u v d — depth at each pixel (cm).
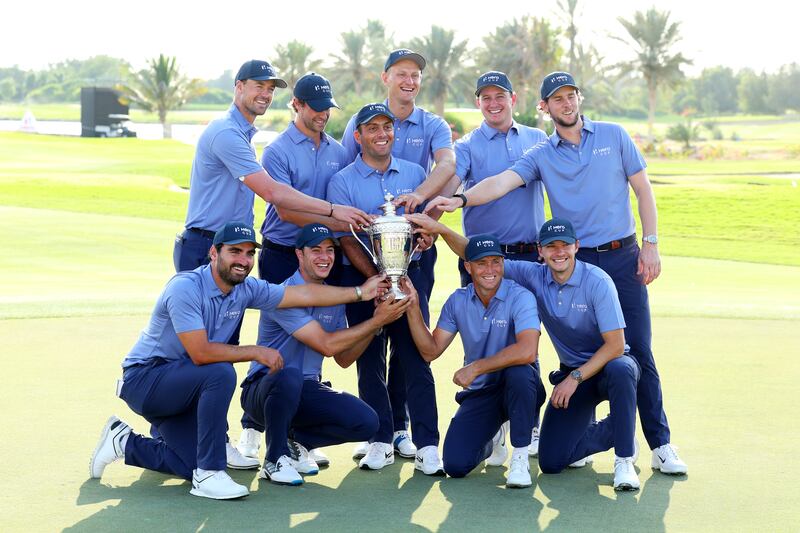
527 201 581
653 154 5800
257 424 502
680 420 542
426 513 407
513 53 6044
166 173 3772
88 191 2642
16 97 16688
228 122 515
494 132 595
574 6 6134
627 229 527
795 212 2525
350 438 481
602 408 598
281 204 504
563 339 498
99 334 771
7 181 2781
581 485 455
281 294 474
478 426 478
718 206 2638
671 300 1123
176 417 455
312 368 498
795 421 539
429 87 6169
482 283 482
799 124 10262
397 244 482
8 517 390
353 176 527
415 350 497
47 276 1263
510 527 387
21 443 489
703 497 425
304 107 527
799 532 379
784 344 758
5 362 665
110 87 6769
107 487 438
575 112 518
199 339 443
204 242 533
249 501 423
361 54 6675
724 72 13438
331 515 402
